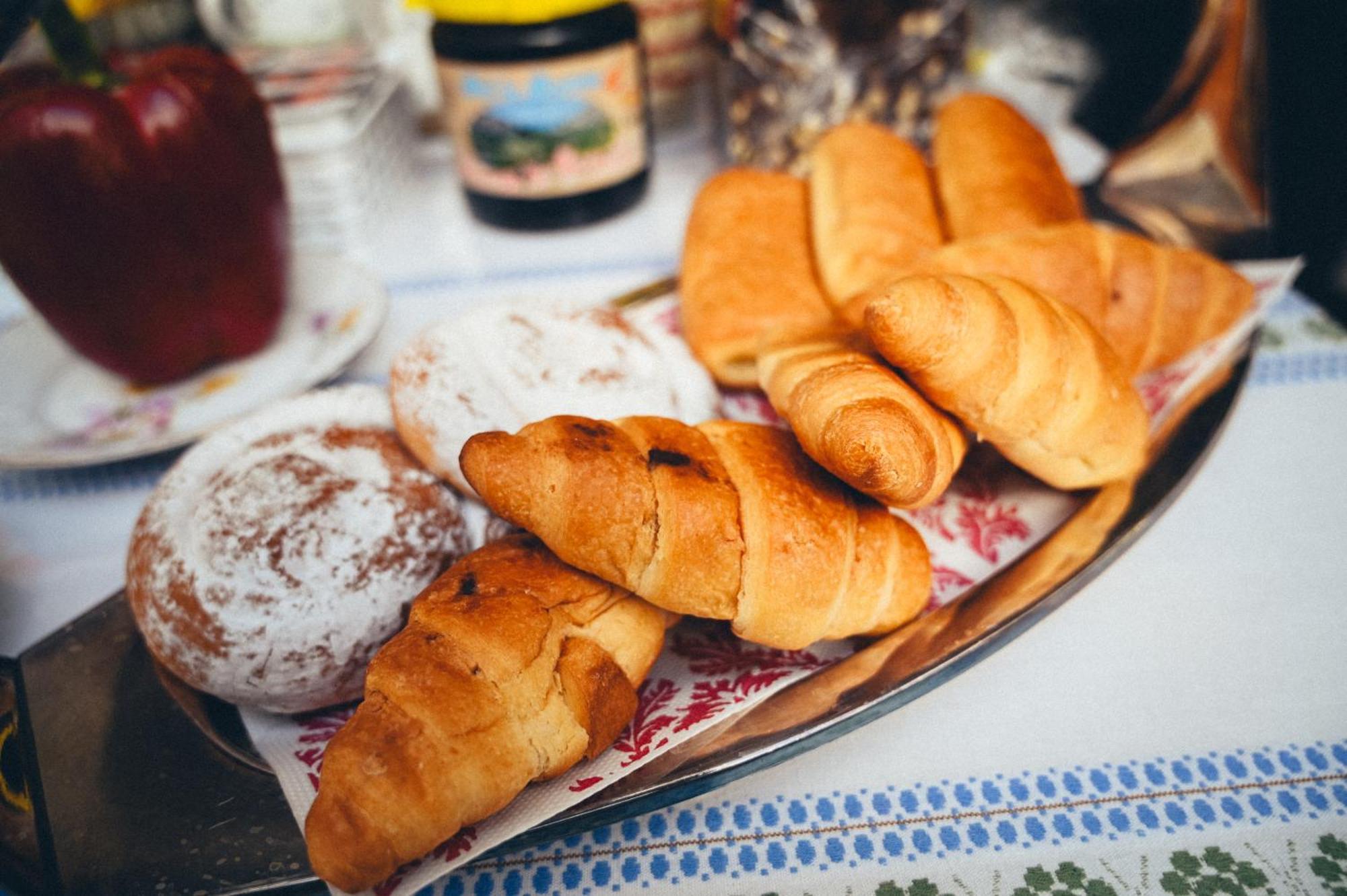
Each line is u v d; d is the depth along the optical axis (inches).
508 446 11.0
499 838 10.2
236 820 10.8
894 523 12.1
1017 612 11.8
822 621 11.4
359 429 13.8
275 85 22.4
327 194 21.8
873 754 11.7
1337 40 20.3
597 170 21.6
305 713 12.1
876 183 17.1
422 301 20.1
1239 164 19.7
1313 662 12.1
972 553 13.3
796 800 11.3
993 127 17.7
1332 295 21.0
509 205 21.9
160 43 23.3
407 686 10.2
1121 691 12.0
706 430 12.4
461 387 13.2
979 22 27.6
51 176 14.9
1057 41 27.1
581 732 10.6
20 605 14.0
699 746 10.9
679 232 22.2
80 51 15.7
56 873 10.3
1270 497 14.3
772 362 13.4
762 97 20.6
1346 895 10.2
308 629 11.5
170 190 15.8
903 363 11.9
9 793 11.0
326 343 17.8
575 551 11.1
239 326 17.5
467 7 19.4
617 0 20.6
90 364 17.9
